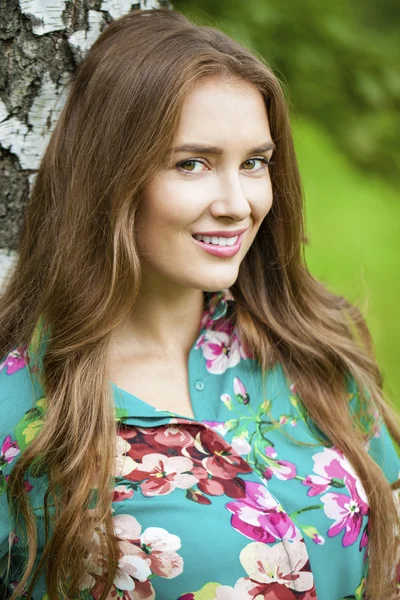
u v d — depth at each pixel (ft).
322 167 11.05
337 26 11.90
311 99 11.68
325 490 5.52
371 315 10.05
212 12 10.69
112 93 5.15
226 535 5.10
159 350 5.74
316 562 5.38
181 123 4.94
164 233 5.13
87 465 5.14
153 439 5.31
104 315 5.31
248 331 5.89
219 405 5.60
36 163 6.09
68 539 5.04
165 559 5.03
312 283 6.38
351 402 6.17
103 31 5.65
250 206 5.25
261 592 5.11
